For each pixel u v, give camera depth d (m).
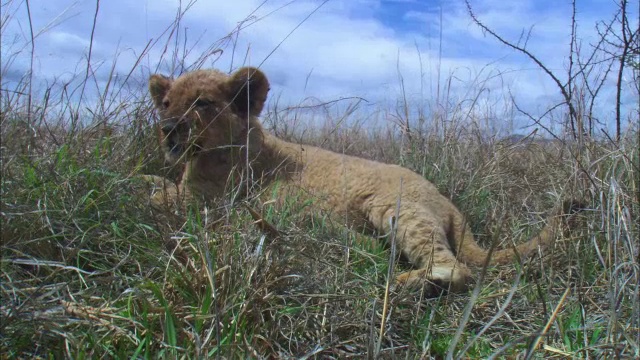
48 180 0.60
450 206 0.83
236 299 0.52
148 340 0.46
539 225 0.88
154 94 0.93
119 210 0.62
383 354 0.51
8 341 0.44
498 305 0.64
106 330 0.47
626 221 0.66
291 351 0.51
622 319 0.58
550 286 0.62
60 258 0.56
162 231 0.60
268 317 0.53
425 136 1.20
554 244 0.70
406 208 0.77
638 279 0.55
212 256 0.55
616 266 0.57
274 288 0.56
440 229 0.75
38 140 0.73
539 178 1.03
